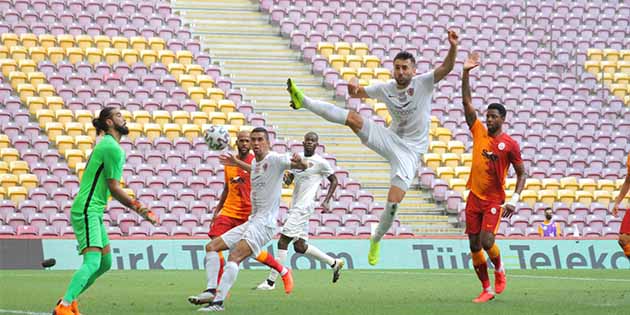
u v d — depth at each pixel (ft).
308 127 180.96
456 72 200.54
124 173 158.81
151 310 64.18
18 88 174.40
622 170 183.11
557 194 172.35
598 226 166.61
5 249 126.72
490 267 136.77
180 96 181.16
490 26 217.36
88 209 56.24
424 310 64.39
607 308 66.08
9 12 191.01
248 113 180.75
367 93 67.05
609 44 220.64
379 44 206.69
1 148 160.35
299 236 91.71
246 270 127.85
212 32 203.72
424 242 138.92
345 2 216.13
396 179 66.33
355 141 178.81
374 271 127.34
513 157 71.61
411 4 219.41
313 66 196.85
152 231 146.72
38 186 155.22
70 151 161.99
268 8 211.00
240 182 80.28
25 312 62.23
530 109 193.47
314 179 92.99
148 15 202.49
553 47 217.77
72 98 174.81
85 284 57.11
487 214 71.72
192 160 165.68
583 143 188.75
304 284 97.60
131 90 179.11
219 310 63.10
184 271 123.44
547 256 140.26
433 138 183.21
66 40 189.06
